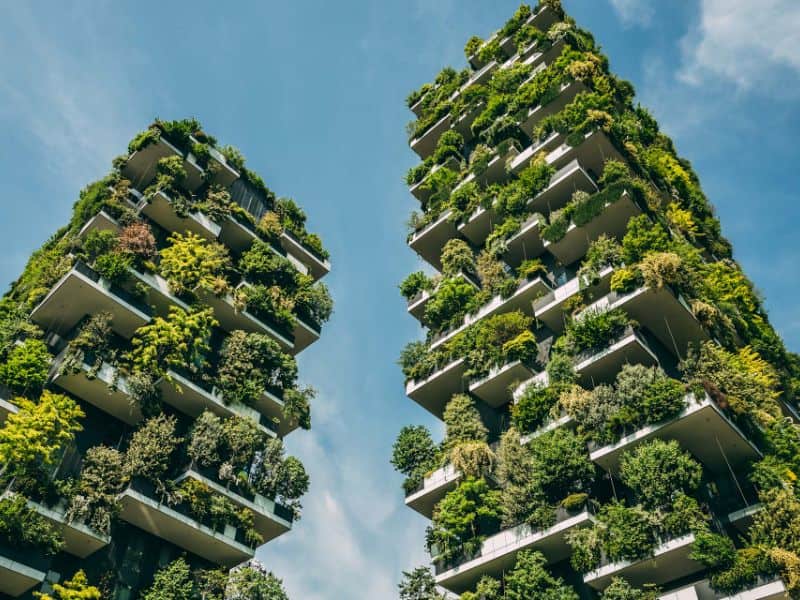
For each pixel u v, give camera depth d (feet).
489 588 98.68
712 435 98.53
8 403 102.12
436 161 183.11
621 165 134.00
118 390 110.42
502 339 129.70
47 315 119.65
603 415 103.81
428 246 170.71
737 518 94.63
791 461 101.45
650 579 92.02
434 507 118.73
